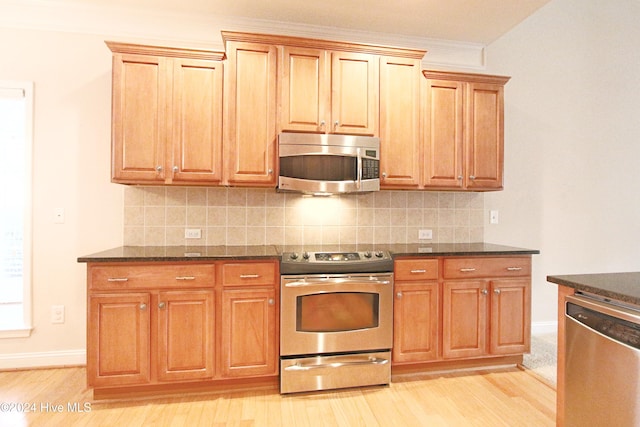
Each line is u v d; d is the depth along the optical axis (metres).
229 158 2.40
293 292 2.24
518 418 1.99
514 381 2.43
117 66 2.29
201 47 2.78
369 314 2.37
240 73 2.41
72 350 2.60
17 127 2.57
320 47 2.51
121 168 2.30
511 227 3.29
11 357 2.52
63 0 2.54
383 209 3.03
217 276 2.20
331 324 2.32
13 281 2.59
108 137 2.63
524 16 2.77
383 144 2.63
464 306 2.53
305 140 2.44
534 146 3.33
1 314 2.57
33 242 2.55
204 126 2.38
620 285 1.37
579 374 1.42
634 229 3.52
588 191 3.45
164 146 2.34
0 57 2.49
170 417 1.99
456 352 2.52
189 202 2.72
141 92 2.32
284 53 2.46
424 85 2.73
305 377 2.26
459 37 3.12
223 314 2.20
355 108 2.57
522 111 3.30
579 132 3.43
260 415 2.01
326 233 2.92
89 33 2.60
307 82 2.49
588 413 1.38
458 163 2.78
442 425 1.92
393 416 2.01
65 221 2.59
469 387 2.35
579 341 1.42
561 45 3.38
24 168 2.53
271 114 2.45
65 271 2.59
